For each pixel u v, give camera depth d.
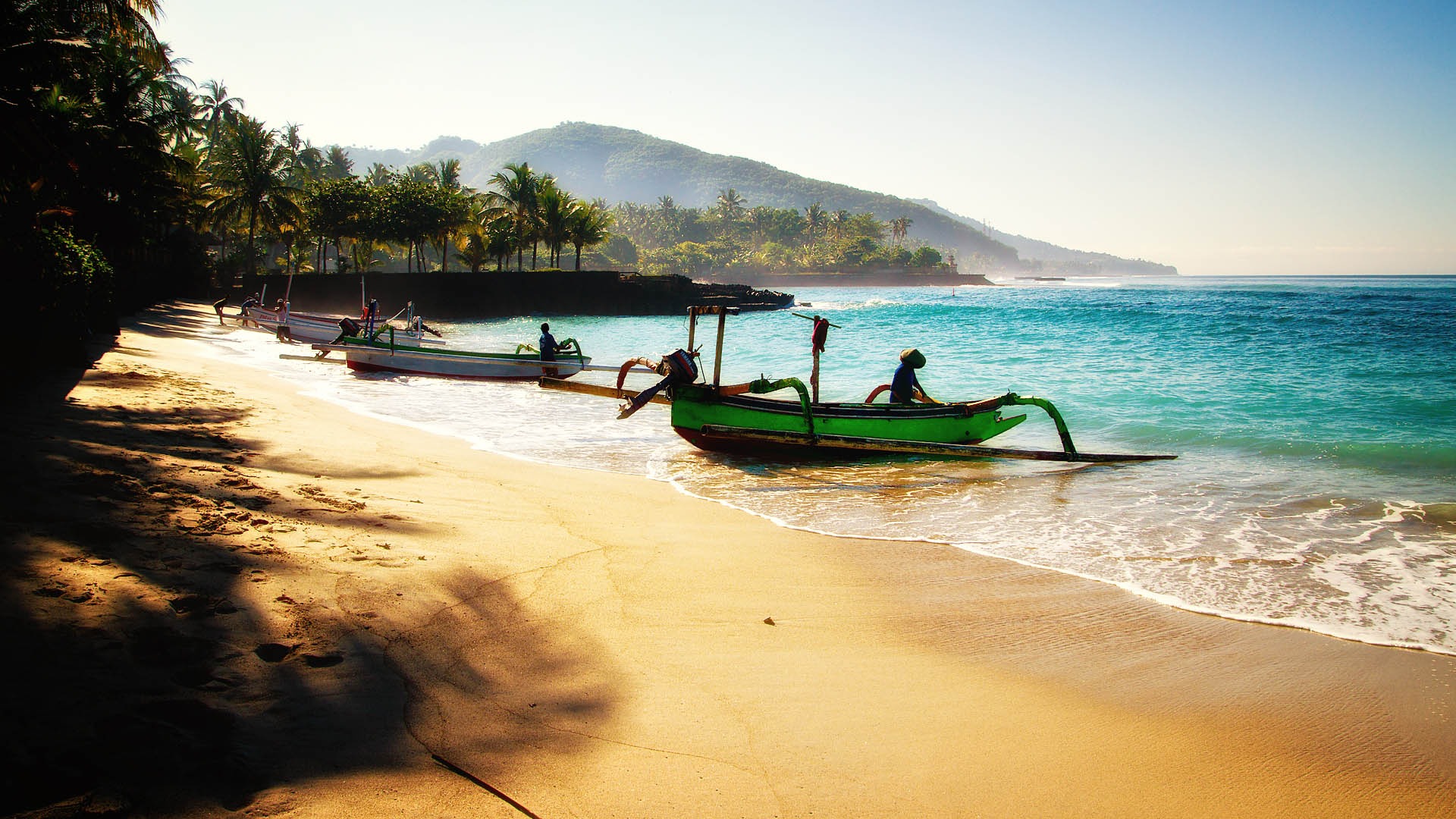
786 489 10.24
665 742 3.85
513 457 11.66
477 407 16.81
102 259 21.61
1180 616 6.01
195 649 3.92
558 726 3.88
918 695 4.64
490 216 69.62
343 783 3.14
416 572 5.62
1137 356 25.86
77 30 20.94
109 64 33.84
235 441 9.84
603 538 7.29
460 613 5.04
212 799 2.90
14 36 18.17
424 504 7.83
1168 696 4.74
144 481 6.80
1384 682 4.97
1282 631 5.75
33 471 6.56
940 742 4.11
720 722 4.11
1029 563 7.20
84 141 29.64
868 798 3.54
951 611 6.02
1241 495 9.75
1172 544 7.79
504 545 6.70
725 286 78.31
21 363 12.56
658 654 4.88
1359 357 23.97
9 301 12.29
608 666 4.63
